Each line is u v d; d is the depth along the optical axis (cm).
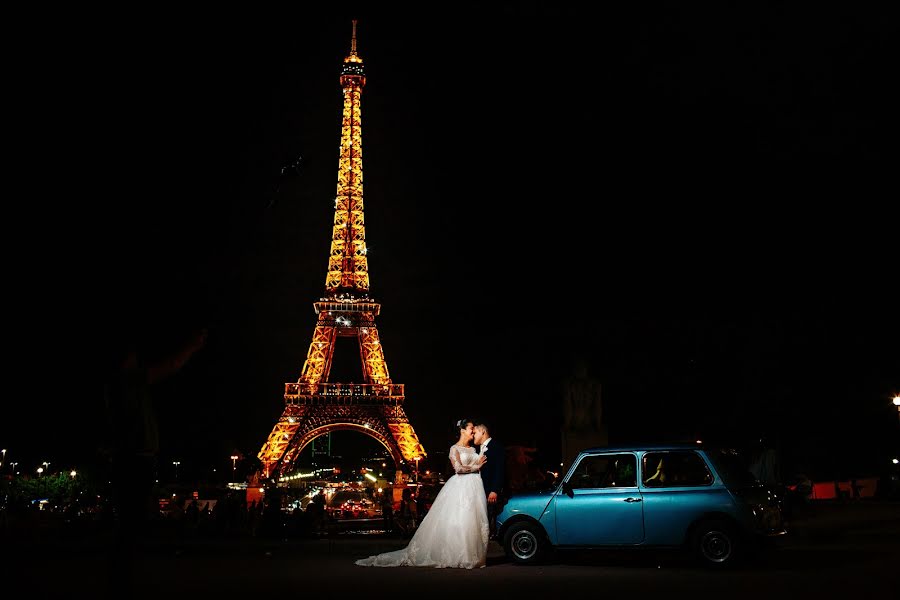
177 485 8862
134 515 1013
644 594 1312
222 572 1700
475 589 1401
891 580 1427
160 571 1728
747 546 1666
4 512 3416
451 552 1745
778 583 1416
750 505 1662
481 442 1894
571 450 3319
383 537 3328
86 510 5988
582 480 1808
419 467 9794
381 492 11450
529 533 1795
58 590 1429
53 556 2231
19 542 3036
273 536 3556
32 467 6494
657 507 1708
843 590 1317
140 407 1031
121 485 1012
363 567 1775
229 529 4506
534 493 1828
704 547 1667
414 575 1619
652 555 1936
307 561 1950
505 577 1571
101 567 1841
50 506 6644
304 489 12362
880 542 2161
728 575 1550
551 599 1276
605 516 1739
